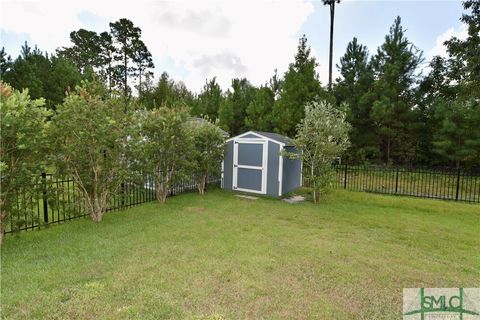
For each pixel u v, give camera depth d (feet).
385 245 16.25
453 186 35.24
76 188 19.47
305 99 47.01
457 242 17.02
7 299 9.57
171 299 9.87
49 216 20.68
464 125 40.16
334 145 27.04
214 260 13.37
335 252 14.89
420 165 51.13
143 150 22.35
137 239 16.05
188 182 30.86
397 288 11.28
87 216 20.61
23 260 12.86
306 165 29.76
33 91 52.19
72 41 98.43
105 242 15.43
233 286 10.98
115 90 20.21
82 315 8.86
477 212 24.54
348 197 30.04
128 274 11.68
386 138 51.06
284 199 29.17
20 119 14.47
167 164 25.90
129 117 20.76
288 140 30.96
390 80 46.47
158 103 68.54
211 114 76.95
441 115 42.93
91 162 18.86
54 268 12.07
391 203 27.55
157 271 12.05
